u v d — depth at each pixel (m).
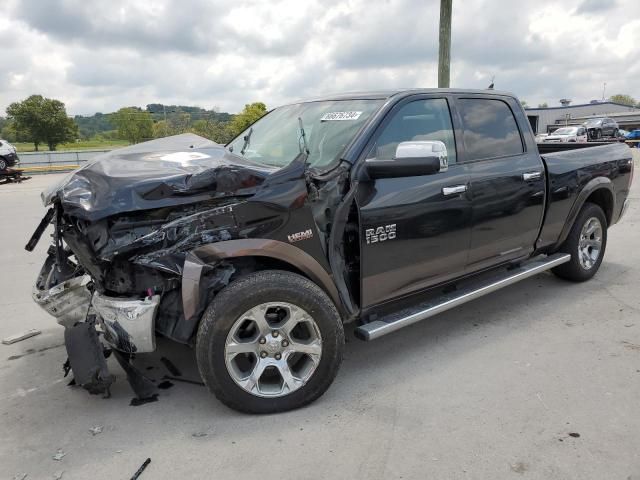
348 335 4.21
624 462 2.58
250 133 4.44
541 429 2.87
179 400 3.28
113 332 2.98
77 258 3.27
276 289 2.94
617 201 5.57
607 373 3.48
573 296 5.00
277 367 3.04
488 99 4.42
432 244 3.73
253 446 2.78
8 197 14.41
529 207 4.46
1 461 2.71
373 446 2.75
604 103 72.50
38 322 4.67
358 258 3.39
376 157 3.48
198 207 2.97
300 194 3.09
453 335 4.18
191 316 2.84
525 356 3.77
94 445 2.83
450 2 10.43
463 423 2.94
